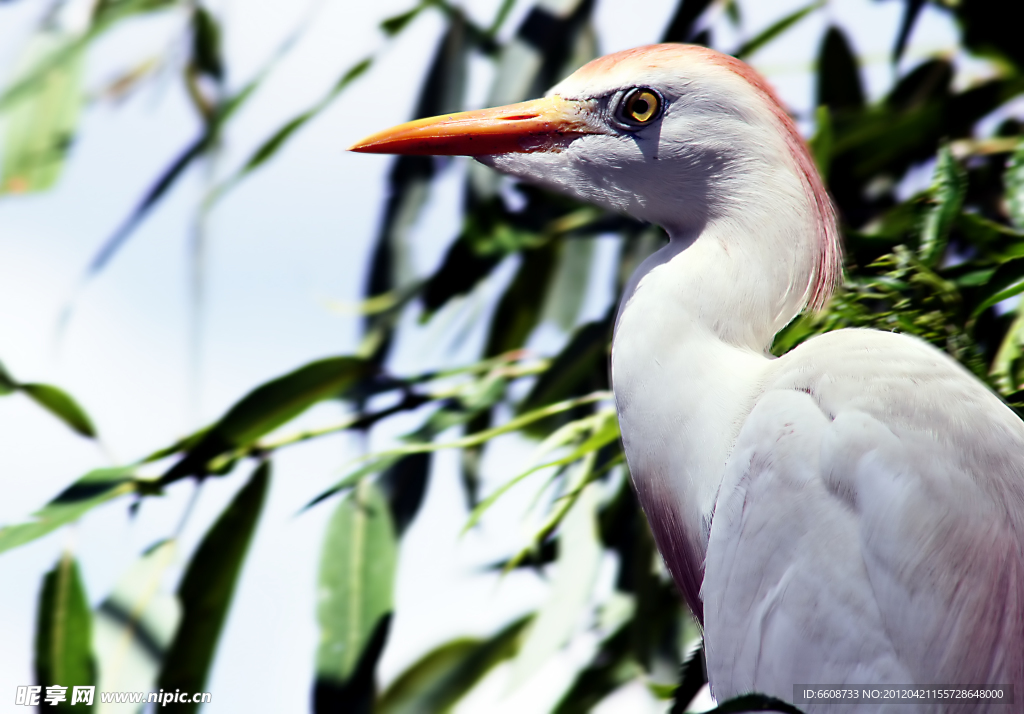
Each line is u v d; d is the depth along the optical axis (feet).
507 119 8.80
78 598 8.93
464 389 9.07
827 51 9.18
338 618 8.95
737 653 8.61
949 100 9.07
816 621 8.57
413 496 9.02
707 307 8.71
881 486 8.58
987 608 8.56
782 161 8.71
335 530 9.00
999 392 8.74
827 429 8.61
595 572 8.99
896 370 8.63
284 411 9.01
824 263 8.73
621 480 9.11
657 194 8.75
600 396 8.91
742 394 8.68
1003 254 8.77
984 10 9.09
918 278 8.73
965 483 8.58
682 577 8.77
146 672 8.95
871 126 9.09
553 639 8.97
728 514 8.63
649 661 9.00
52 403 8.95
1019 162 8.80
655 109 8.74
